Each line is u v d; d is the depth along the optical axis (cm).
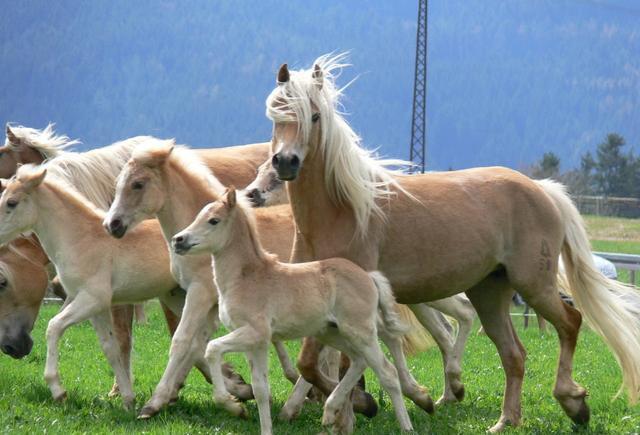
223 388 1088
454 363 1449
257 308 1059
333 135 1134
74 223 1283
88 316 1264
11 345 1435
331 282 1088
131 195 1215
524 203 1263
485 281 1319
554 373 1809
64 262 1272
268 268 1077
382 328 1180
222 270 1076
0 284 1429
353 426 1155
